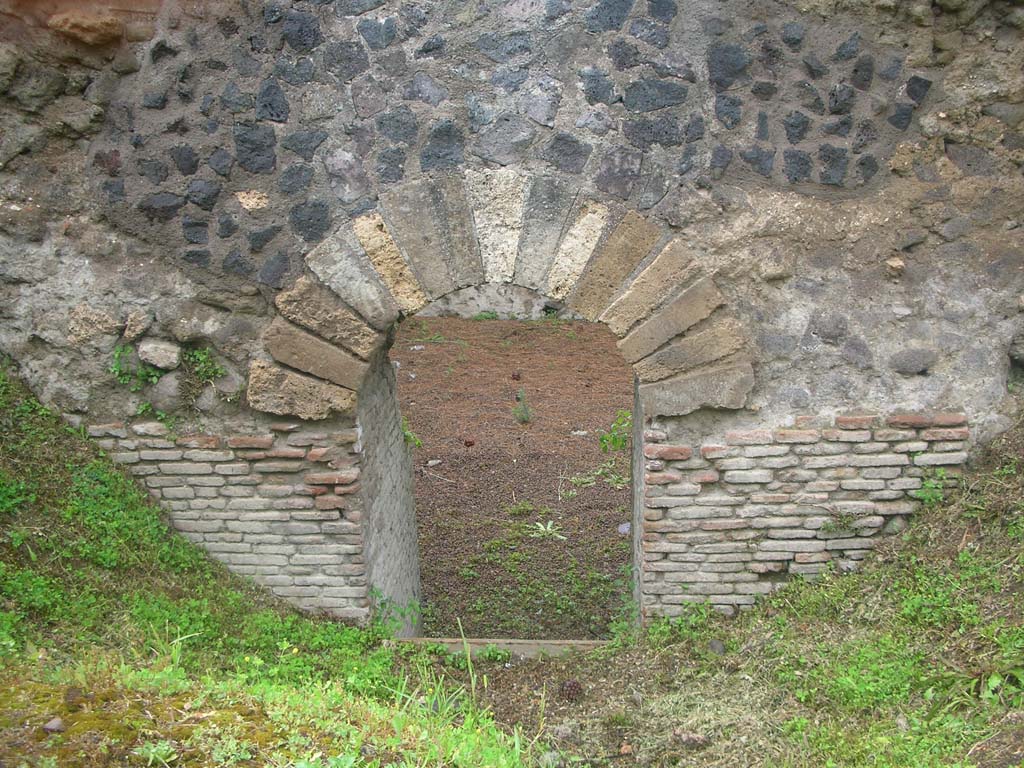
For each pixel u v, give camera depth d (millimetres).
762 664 3850
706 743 3430
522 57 3830
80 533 3943
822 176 3889
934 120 3838
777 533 4188
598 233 3949
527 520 6977
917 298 3988
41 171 3994
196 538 4336
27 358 4199
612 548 6449
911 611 3756
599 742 3561
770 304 3994
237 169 3961
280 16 3809
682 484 4160
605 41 3805
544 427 8875
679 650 4113
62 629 3527
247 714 2797
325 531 4289
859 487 4129
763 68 3820
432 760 2764
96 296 4102
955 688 3324
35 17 3775
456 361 10852
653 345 4023
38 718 2559
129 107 3916
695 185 3900
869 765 3072
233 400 4176
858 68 3805
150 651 3590
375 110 3895
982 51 3768
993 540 3840
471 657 4246
